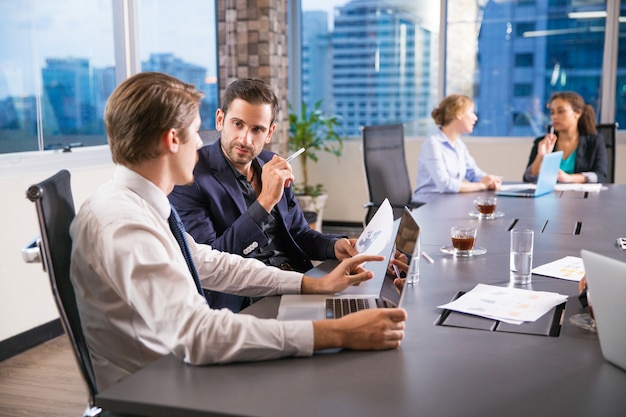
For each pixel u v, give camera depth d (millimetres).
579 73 5879
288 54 6469
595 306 1262
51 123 3803
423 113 6355
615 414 1050
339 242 2227
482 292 1739
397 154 4578
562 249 2291
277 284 1742
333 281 1728
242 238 2080
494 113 6168
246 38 5520
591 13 5758
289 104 6145
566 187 4047
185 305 1259
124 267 1285
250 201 2387
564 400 1099
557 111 4477
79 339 1396
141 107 1358
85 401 2771
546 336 1409
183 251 1591
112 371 1413
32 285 3439
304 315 1546
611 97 5781
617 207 3242
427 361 1268
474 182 4391
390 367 1239
